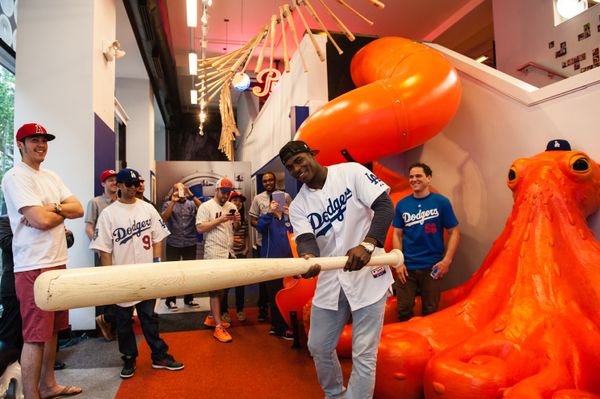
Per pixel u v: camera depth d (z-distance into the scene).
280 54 8.97
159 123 12.09
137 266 0.99
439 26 8.27
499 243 2.54
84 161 3.75
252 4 7.22
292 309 3.27
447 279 3.84
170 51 7.28
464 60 3.72
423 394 2.04
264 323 4.19
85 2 3.87
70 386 2.50
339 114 2.97
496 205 3.32
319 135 2.99
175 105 10.53
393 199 3.44
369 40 4.37
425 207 2.86
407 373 1.99
